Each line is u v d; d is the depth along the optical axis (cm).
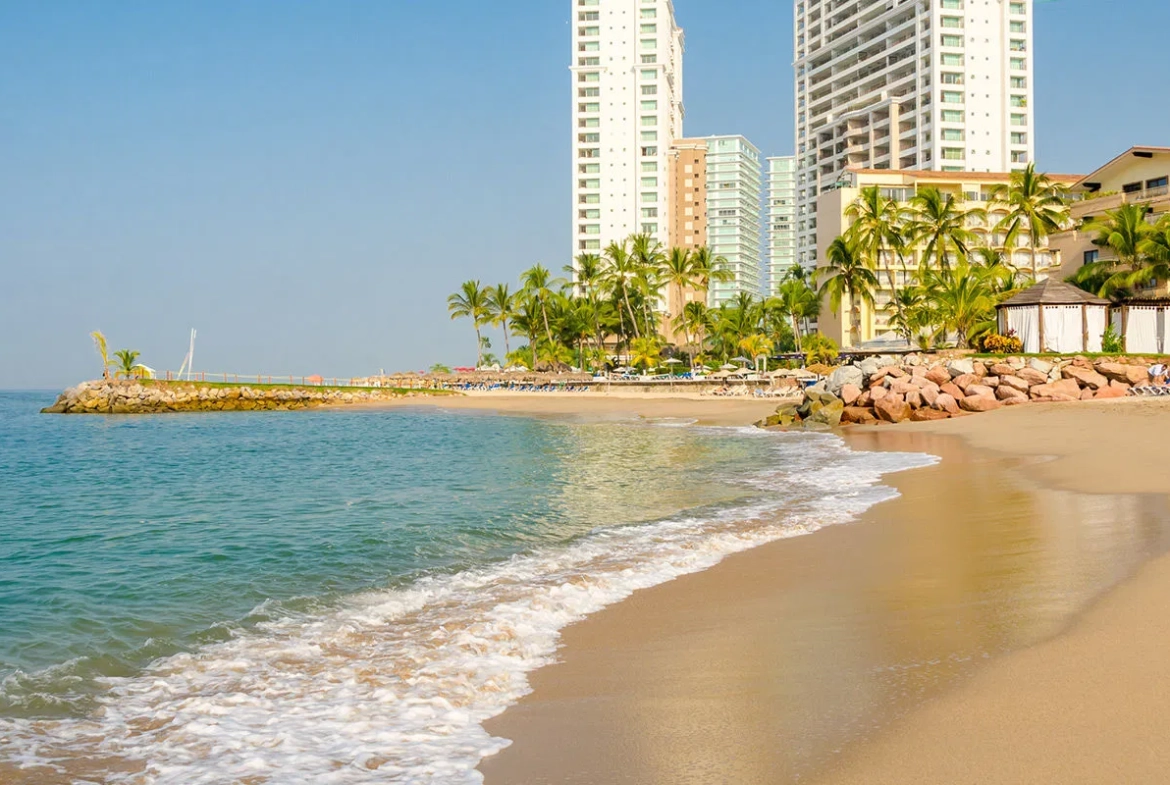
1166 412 3102
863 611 900
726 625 889
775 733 584
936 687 638
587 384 8881
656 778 529
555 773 552
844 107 13212
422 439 4275
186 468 3055
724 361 10581
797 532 1455
